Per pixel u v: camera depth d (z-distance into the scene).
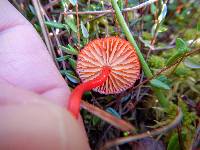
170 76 0.05
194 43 0.05
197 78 0.05
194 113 0.05
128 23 0.05
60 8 0.06
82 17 0.05
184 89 0.05
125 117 0.05
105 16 0.05
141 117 0.05
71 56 0.05
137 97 0.05
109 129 0.05
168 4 0.06
